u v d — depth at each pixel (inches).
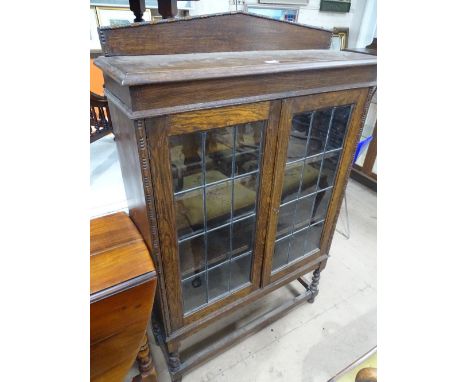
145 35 29.6
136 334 31.8
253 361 48.5
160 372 46.6
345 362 48.8
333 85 32.8
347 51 41.4
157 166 25.4
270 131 30.9
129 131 25.3
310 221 45.7
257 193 35.0
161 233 29.4
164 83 22.2
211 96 25.1
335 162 41.6
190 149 27.0
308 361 48.8
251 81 26.7
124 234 33.1
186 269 35.0
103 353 30.2
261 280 44.8
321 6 81.4
